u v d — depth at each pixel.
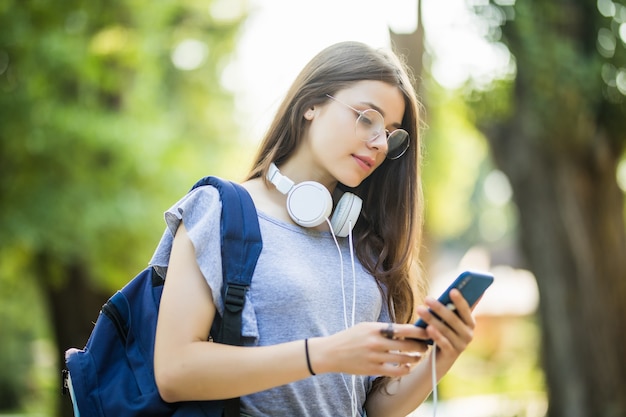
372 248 2.18
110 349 1.88
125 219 9.67
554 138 8.65
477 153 16.78
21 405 20.86
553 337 9.55
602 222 9.38
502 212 44.44
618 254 9.41
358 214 2.07
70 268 11.17
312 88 2.05
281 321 1.86
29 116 9.39
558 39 7.91
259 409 1.89
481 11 7.56
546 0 7.95
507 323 23.64
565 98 8.05
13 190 9.54
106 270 10.10
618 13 8.16
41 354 23.59
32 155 9.68
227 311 1.81
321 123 2.03
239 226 1.87
